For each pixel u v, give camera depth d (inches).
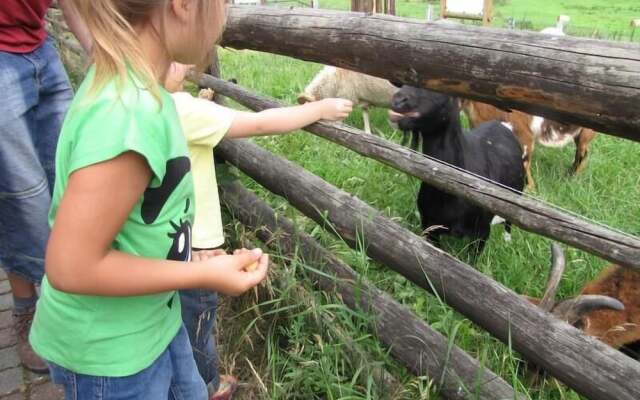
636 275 112.1
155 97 50.6
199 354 95.0
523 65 64.2
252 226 129.0
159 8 50.9
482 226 148.1
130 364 57.9
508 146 173.5
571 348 69.9
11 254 108.6
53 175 116.3
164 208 54.7
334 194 105.7
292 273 103.3
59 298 57.3
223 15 55.7
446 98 141.3
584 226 66.0
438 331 96.0
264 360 105.7
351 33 87.8
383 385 89.5
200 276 55.9
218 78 151.5
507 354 96.3
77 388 59.2
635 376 64.5
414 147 171.2
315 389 96.2
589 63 58.7
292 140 206.2
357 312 94.7
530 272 139.3
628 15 848.9
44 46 108.6
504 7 976.9
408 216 166.6
